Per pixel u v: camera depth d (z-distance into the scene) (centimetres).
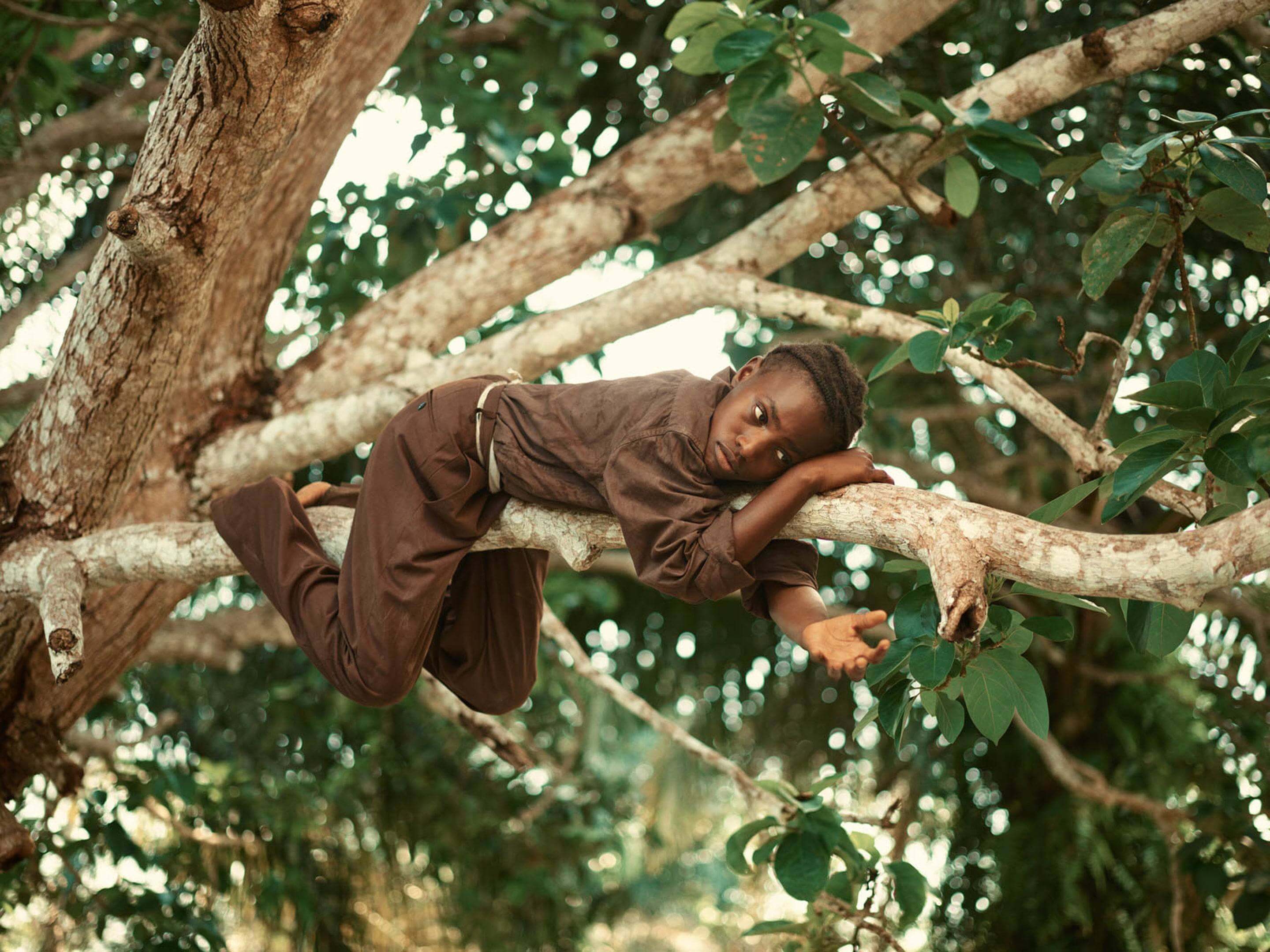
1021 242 592
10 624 359
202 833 637
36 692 396
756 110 305
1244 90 436
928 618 226
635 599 774
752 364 248
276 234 404
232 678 759
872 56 291
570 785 760
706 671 784
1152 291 284
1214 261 520
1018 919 638
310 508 307
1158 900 619
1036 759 682
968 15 530
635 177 439
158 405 322
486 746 433
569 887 799
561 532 251
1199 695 673
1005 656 233
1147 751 669
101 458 327
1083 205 517
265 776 739
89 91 598
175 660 593
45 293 542
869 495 216
